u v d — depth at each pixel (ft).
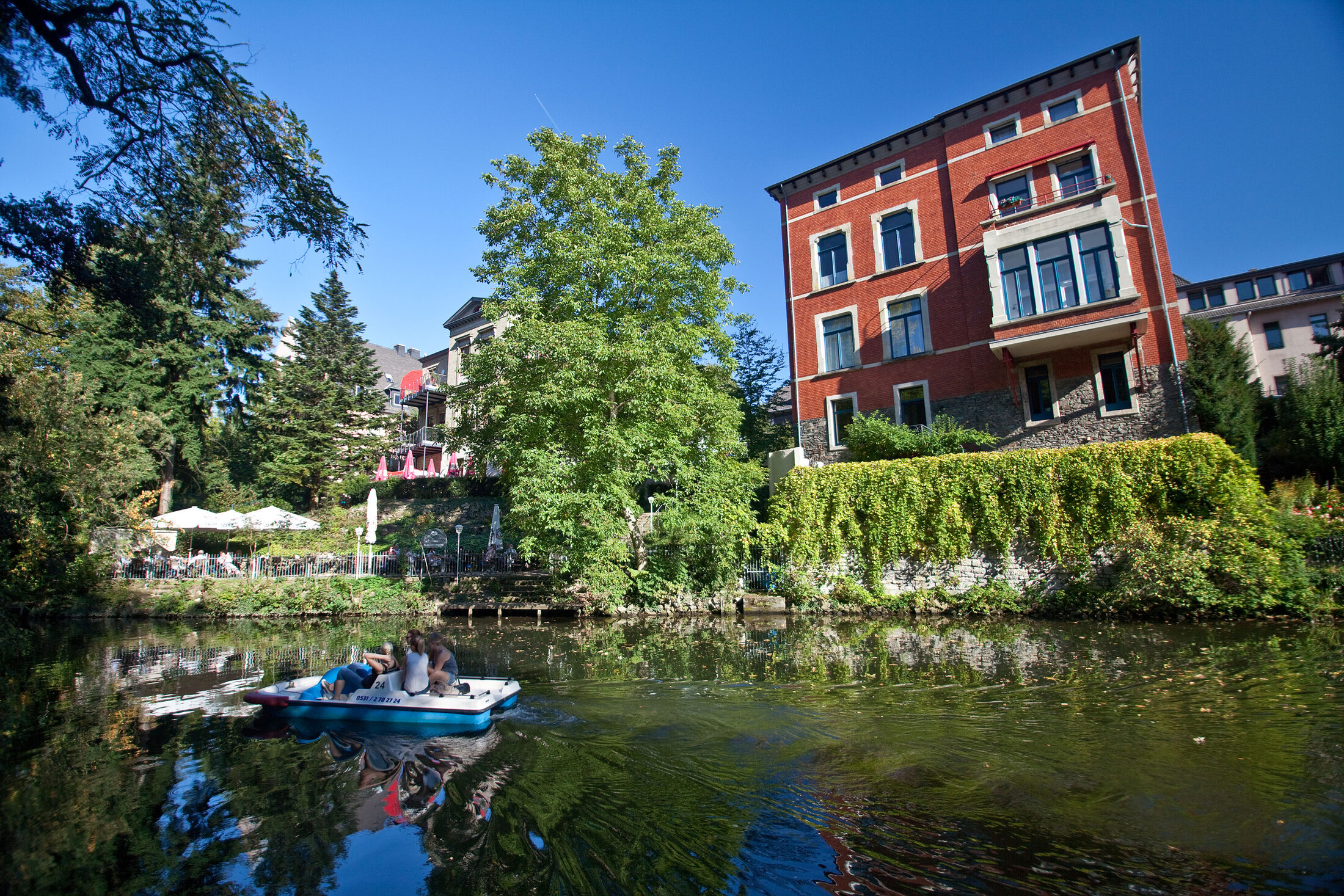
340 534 102.06
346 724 26.21
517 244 66.39
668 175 70.69
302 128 31.01
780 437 105.60
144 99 28.22
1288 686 25.67
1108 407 60.95
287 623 64.03
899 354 74.84
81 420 69.82
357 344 128.67
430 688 27.40
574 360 56.08
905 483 56.24
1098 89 64.08
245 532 98.73
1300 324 110.52
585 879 13.88
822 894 13.05
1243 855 13.91
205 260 35.04
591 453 58.65
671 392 61.67
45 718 27.91
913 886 13.30
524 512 58.49
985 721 23.31
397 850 15.31
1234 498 44.39
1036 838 15.06
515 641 47.85
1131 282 57.36
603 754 21.74
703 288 67.41
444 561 86.48
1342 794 16.37
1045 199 65.82
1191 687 26.23
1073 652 34.63
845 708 25.84
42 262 31.63
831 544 58.90
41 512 67.97
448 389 71.92
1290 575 40.27
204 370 104.17
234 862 14.87
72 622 66.23
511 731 24.41
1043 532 50.37
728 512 60.95
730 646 42.34
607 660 38.63
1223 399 56.44
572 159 65.31
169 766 21.42
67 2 25.26
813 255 82.69
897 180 77.51
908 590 55.62
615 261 60.80
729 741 22.67
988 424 67.41
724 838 15.64
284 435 113.91
